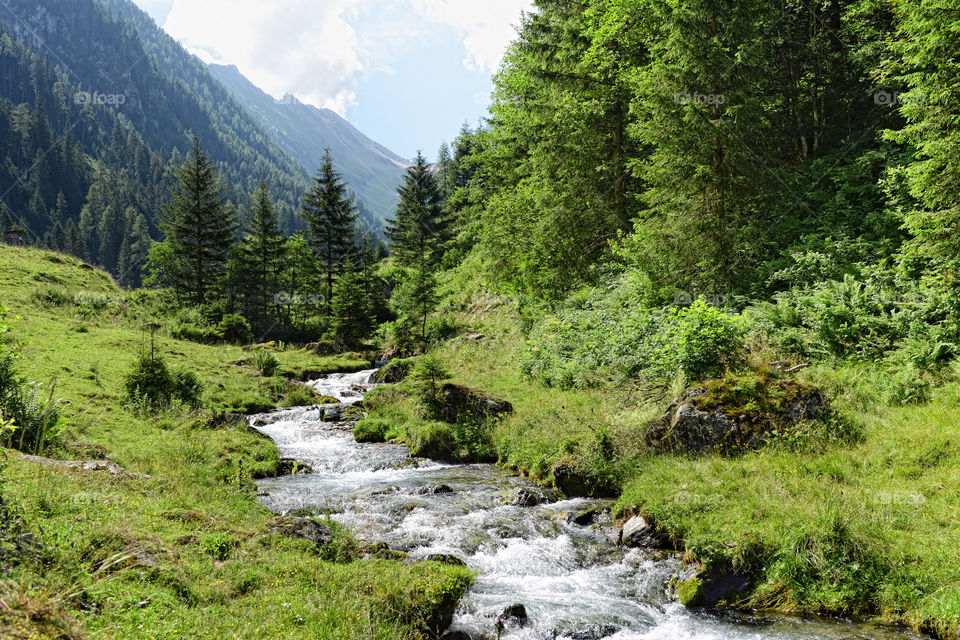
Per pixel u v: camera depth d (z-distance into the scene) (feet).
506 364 73.97
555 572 24.58
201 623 14.14
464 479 39.99
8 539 14.46
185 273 157.99
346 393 81.71
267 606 16.28
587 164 79.10
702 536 24.48
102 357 65.77
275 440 53.52
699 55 52.80
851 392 34.81
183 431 44.73
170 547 18.47
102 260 454.40
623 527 28.35
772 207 61.11
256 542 21.36
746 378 34.40
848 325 40.65
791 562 22.09
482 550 26.58
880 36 70.59
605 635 19.57
